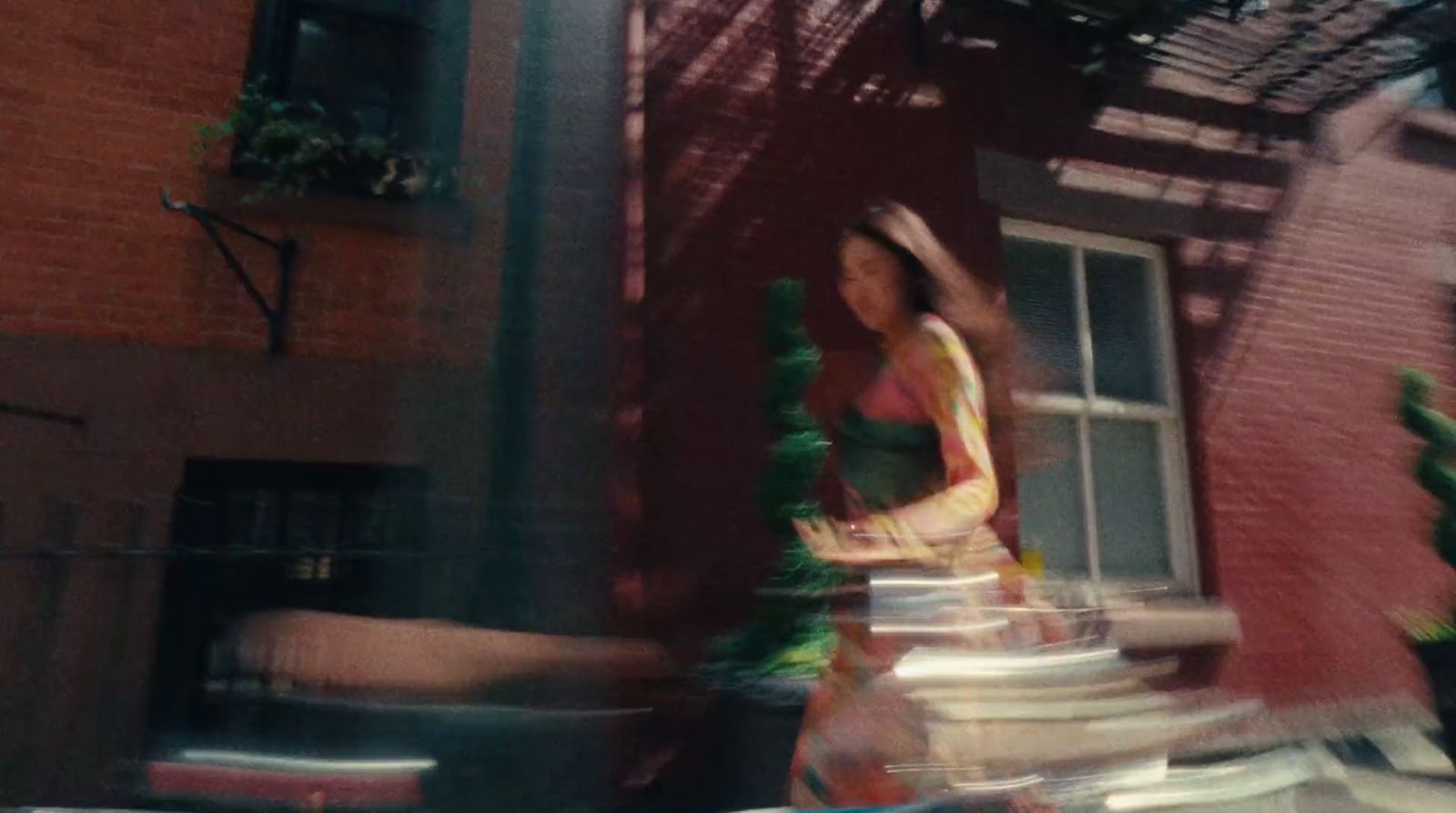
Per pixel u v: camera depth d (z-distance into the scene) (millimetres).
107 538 3607
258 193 3957
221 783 3008
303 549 3771
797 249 4457
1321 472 5480
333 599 3879
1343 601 5312
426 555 3760
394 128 4387
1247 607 5105
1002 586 2668
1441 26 5422
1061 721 2502
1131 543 5203
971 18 5160
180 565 3746
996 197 4992
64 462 3621
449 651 3221
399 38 4477
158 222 3891
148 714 3533
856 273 2609
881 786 2336
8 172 3760
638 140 4227
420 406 3998
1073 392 5164
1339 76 5719
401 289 4102
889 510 2498
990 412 2617
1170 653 4750
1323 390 5641
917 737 2336
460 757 3008
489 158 4285
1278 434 5453
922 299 2584
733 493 4035
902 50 4961
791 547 2961
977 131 5035
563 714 3168
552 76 4379
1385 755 4207
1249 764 3307
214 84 4090
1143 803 2631
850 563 2375
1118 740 2646
